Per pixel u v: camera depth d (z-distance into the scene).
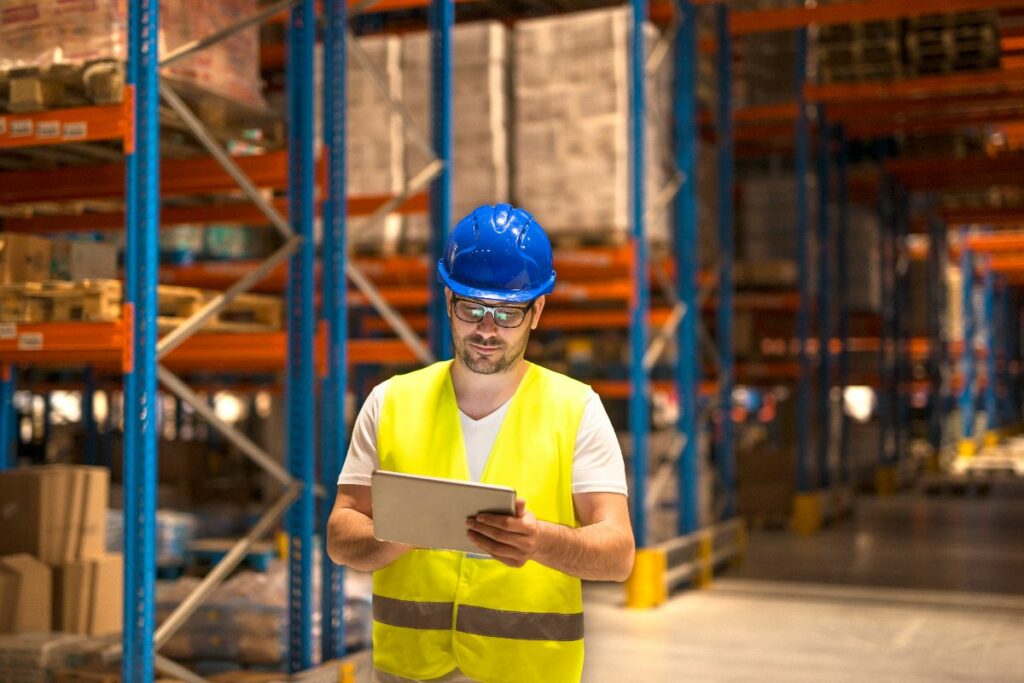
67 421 17.20
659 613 8.09
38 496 5.59
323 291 5.60
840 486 14.62
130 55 4.45
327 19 5.67
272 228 8.30
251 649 5.41
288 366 5.40
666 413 14.31
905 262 20.20
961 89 13.48
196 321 4.79
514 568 2.42
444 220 6.44
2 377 6.98
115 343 4.43
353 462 2.60
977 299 29.98
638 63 8.13
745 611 8.18
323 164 5.62
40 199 5.96
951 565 10.49
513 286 2.38
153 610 4.38
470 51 8.74
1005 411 31.78
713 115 12.73
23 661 4.98
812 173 16.00
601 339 11.64
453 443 2.50
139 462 4.37
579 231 8.52
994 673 6.47
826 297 14.19
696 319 9.53
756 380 15.52
